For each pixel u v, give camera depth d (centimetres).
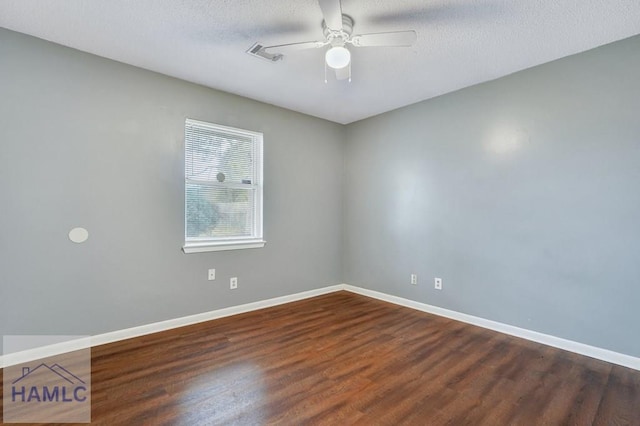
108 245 276
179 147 315
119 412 183
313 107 396
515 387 213
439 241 359
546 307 282
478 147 326
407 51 259
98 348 265
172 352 260
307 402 195
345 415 183
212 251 338
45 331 249
